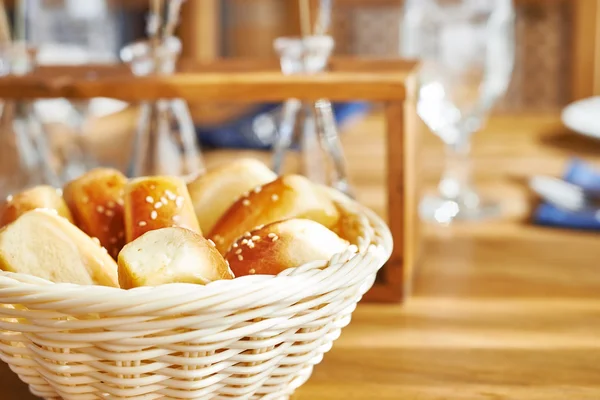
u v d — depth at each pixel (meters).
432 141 1.50
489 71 1.25
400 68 1.06
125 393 0.76
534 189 1.21
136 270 0.75
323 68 1.05
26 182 1.10
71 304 0.73
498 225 1.18
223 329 0.74
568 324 0.95
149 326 0.73
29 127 1.10
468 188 1.26
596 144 1.40
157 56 1.07
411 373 0.88
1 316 0.77
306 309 0.77
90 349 0.75
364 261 0.78
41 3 1.36
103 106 1.47
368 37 1.94
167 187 0.83
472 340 0.92
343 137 1.49
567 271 1.05
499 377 0.87
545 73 1.89
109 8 2.01
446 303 0.99
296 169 1.08
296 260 0.79
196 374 0.75
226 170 0.89
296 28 2.09
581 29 1.85
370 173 1.30
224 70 1.08
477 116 1.27
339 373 0.88
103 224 0.86
